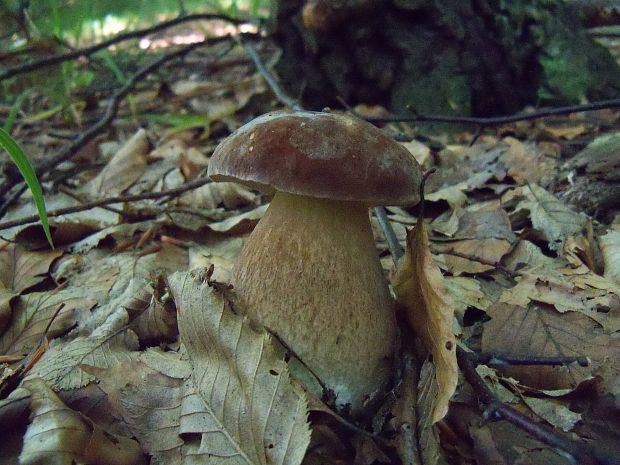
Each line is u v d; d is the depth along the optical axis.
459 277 0.23
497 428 0.15
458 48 0.42
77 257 0.26
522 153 0.34
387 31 0.42
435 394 0.15
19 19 0.46
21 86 0.54
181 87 0.60
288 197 0.17
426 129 0.43
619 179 0.28
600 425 0.15
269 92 0.50
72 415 0.14
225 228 0.27
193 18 0.45
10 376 0.17
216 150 0.17
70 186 0.37
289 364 0.16
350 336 0.16
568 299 0.20
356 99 0.45
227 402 0.14
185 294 0.16
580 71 0.41
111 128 0.50
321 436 0.15
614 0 0.43
